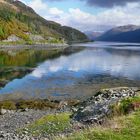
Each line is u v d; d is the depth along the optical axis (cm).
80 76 8769
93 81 7975
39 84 7512
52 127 2792
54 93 6531
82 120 2827
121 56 15962
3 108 4953
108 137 1684
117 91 4197
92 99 4162
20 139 2520
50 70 9969
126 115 2214
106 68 10575
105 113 2653
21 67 10644
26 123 3581
